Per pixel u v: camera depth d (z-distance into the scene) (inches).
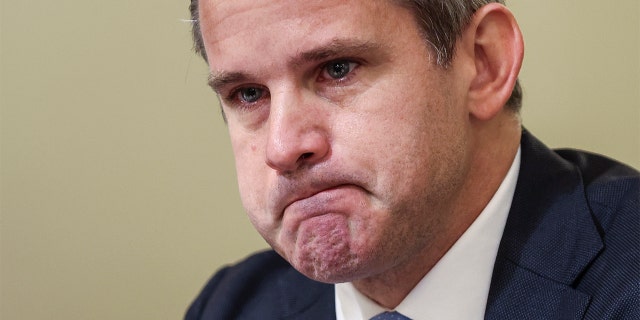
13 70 117.9
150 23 117.4
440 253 69.6
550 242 68.7
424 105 59.9
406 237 62.2
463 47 63.7
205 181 119.2
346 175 58.6
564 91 98.3
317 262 60.5
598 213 69.5
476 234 69.7
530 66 99.2
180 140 118.8
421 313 70.6
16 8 117.3
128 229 119.8
